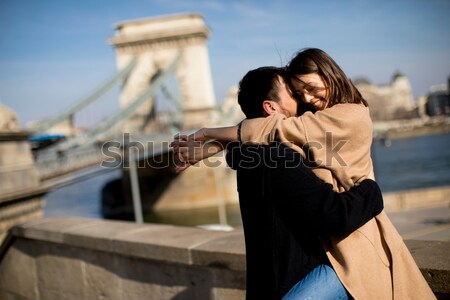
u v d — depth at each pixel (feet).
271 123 4.63
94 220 12.59
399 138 380.58
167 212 94.43
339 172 4.42
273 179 4.33
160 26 132.87
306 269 4.48
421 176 133.90
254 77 5.05
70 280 11.66
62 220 13.06
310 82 4.74
